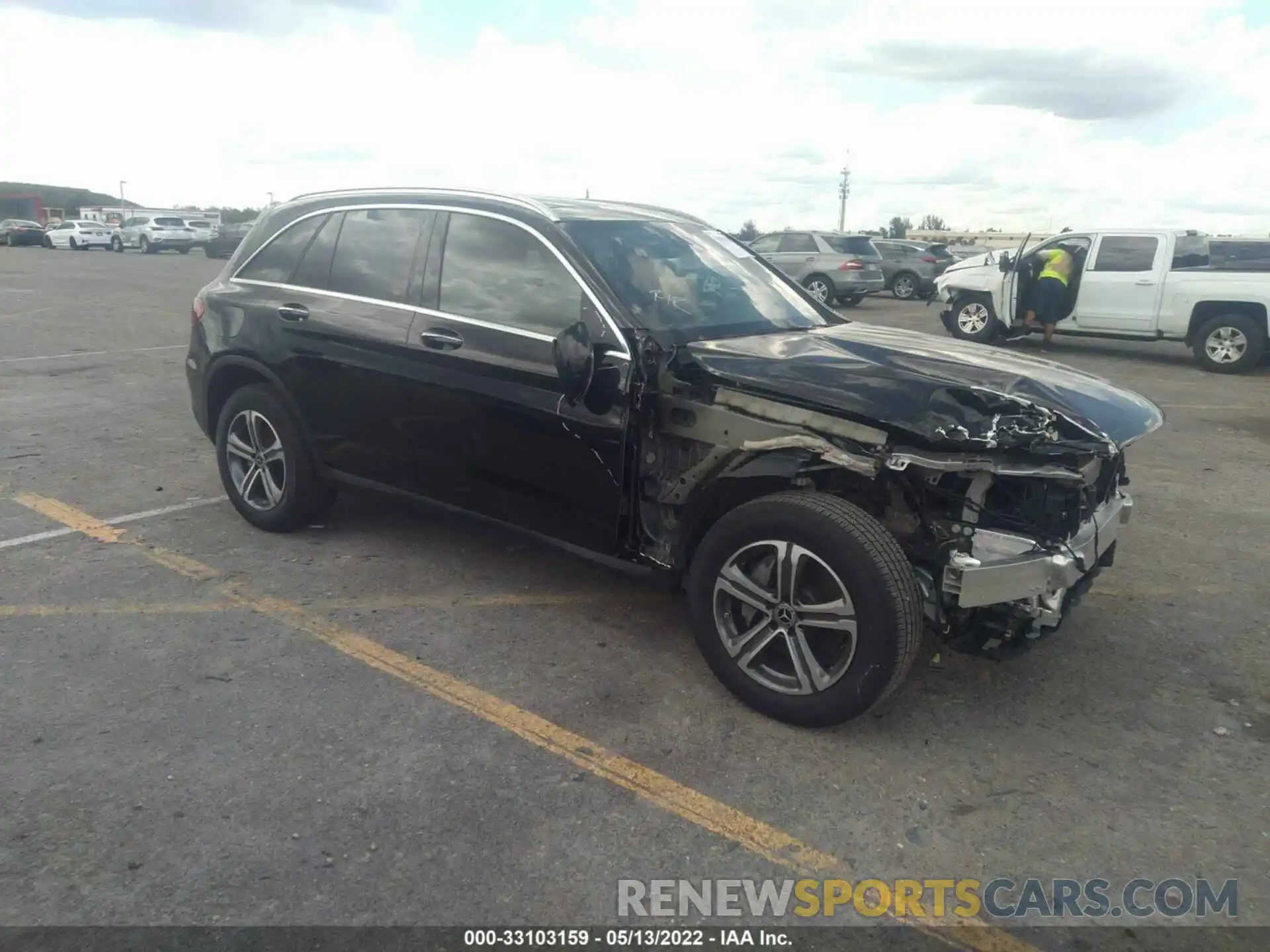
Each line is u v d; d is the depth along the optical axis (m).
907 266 24.97
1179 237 13.41
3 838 2.83
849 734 3.55
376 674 3.87
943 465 3.20
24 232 43.53
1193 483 7.14
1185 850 2.98
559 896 2.71
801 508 3.38
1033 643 3.62
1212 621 4.65
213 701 3.62
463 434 4.30
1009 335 15.21
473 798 3.10
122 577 4.71
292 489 5.10
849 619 3.33
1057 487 3.44
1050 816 3.13
